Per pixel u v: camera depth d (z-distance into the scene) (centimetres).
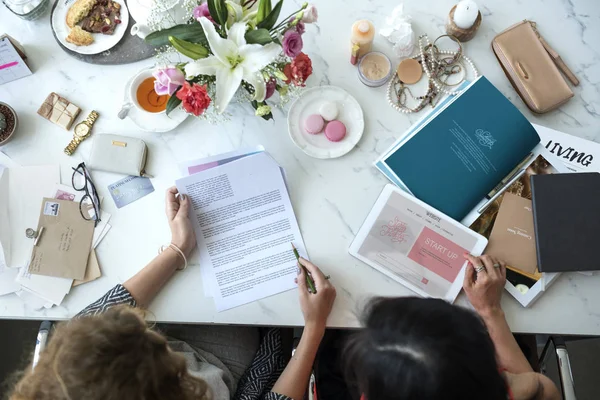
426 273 105
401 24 110
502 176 108
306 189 111
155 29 100
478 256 103
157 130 113
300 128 114
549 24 116
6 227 110
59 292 108
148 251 110
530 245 105
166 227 111
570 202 104
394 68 116
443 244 106
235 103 115
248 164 108
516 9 117
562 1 116
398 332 69
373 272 107
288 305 106
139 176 113
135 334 77
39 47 120
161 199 112
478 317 77
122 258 110
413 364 67
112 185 113
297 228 109
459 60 115
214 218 110
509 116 108
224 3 86
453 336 68
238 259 108
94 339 74
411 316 70
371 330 72
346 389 116
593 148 109
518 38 112
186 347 116
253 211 110
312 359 103
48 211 111
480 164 107
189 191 110
